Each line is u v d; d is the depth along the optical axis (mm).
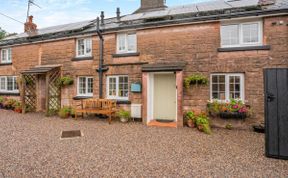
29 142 5199
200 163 3852
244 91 6918
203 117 6883
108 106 8312
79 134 6078
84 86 9828
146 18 8242
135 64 8461
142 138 5652
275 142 4074
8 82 12367
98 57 9266
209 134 6141
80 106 9500
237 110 6609
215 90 7367
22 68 11555
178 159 4062
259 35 6832
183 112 7539
